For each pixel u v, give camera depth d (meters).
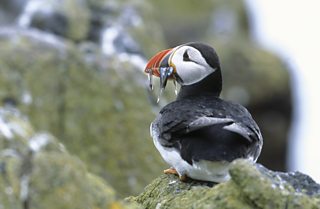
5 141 10.59
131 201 10.17
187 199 9.49
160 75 10.93
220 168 9.59
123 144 15.20
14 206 9.15
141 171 15.07
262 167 9.03
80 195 9.08
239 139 9.52
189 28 27.03
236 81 24.11
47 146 10.58
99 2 17.86
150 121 15.49
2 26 17.19
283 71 24.84
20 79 15.14
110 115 15.36
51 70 15.40
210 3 27.80
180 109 10.15
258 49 25.23
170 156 10.04
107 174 14.95
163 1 27.48
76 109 15.29
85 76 15.53
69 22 17.00
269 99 24.23
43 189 9.17
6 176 9.34
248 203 8.70
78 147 15.06
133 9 17.95
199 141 9.67
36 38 15.75
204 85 10.84
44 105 15.14
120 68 15.80
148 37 17.75
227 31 26.81
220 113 10.02
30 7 17.16
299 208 8.56
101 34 17.33
